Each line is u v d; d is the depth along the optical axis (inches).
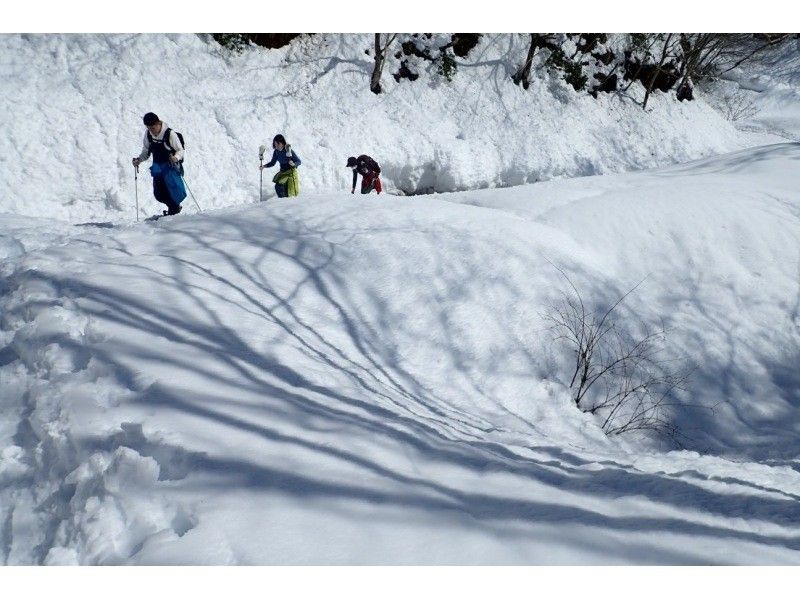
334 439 114.9
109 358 140.3
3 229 275.9
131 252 231.5
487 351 238.5
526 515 93.7
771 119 1001.5
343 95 610.5
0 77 454.9
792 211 370.6
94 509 100.6
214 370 141.0
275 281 226.1
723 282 324.5
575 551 85.0
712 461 189.6
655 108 829.2
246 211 302.2
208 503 93.8
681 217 349.1
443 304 248.4
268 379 143.3
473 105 683.4
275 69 586.2
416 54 672.4
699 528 93.0
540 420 222.7
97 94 484.7
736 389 279.1
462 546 85.4
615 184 419.5
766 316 314.8
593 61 784.9
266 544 85.2
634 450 228.7
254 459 104.9
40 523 109.3
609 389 255.4
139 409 120.3
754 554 86.5
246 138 542.6
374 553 84.0
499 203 376.2
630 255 329.1
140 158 324.5
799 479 161.0
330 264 249.8
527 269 282.0
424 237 281.9
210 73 547.8
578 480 113.2
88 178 467.5
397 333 228.1
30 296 175.5
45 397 132.9
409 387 198.8
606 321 279.4
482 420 190.4
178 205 329.4
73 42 491.8
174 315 171.3
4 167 440.5
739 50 1071.6
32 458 123.7
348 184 587.8
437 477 105.4
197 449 106.3
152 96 509.7
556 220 344.2
